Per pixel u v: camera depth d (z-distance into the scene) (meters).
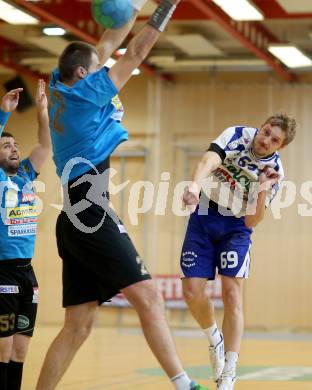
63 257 7.77
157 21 7.17
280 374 13.70
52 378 7.65
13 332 9.00
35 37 27.09
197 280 9.63
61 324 32.12
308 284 30.59
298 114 31.44
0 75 32.88
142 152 32.53
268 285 30.97
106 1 7.54
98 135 7.46
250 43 26.11
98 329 29.14
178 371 7.08
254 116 31.92
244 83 32.03
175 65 31.41
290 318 30.69
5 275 9.00
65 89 7.37
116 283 7.26
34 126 32.47
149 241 32.06
